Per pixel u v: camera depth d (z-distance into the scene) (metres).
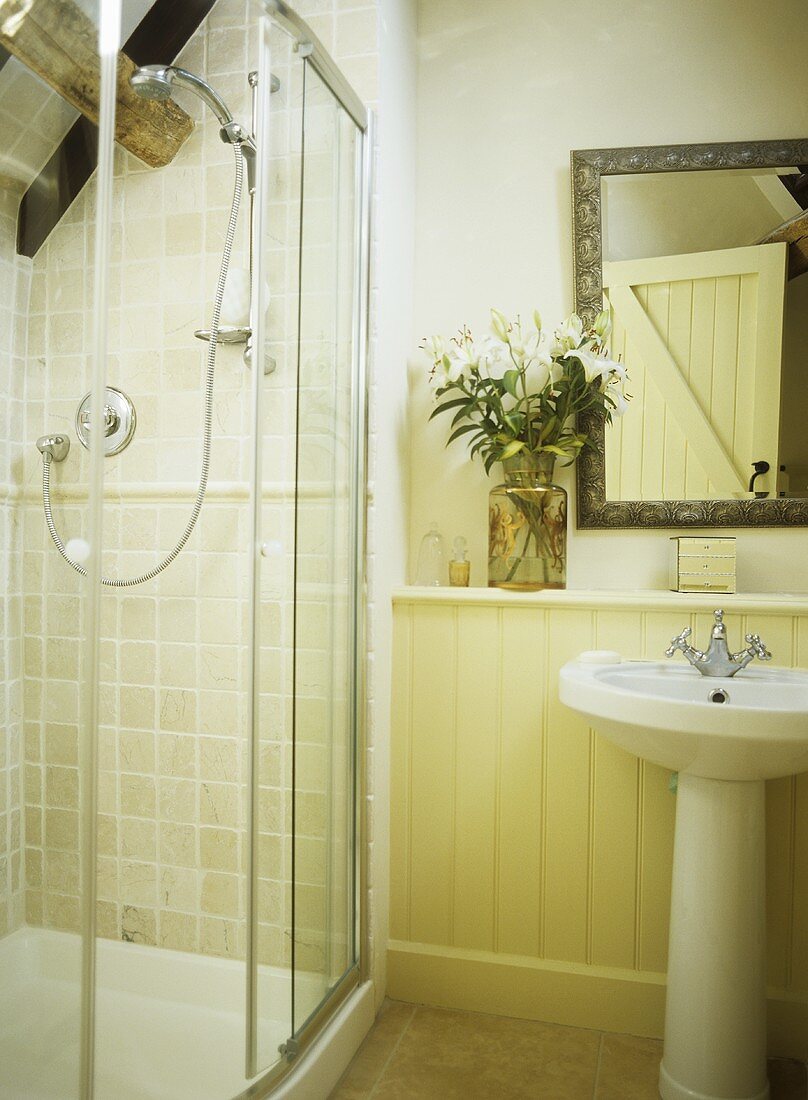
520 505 1.93
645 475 2.02
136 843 1.99
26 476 1.23
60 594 1.21
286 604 1.50
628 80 2.08
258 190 1.44
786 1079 1.66
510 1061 1.71
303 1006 1.52
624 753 1.84
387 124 1.89
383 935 1.93
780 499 1.95
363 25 1.82
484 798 1.93
